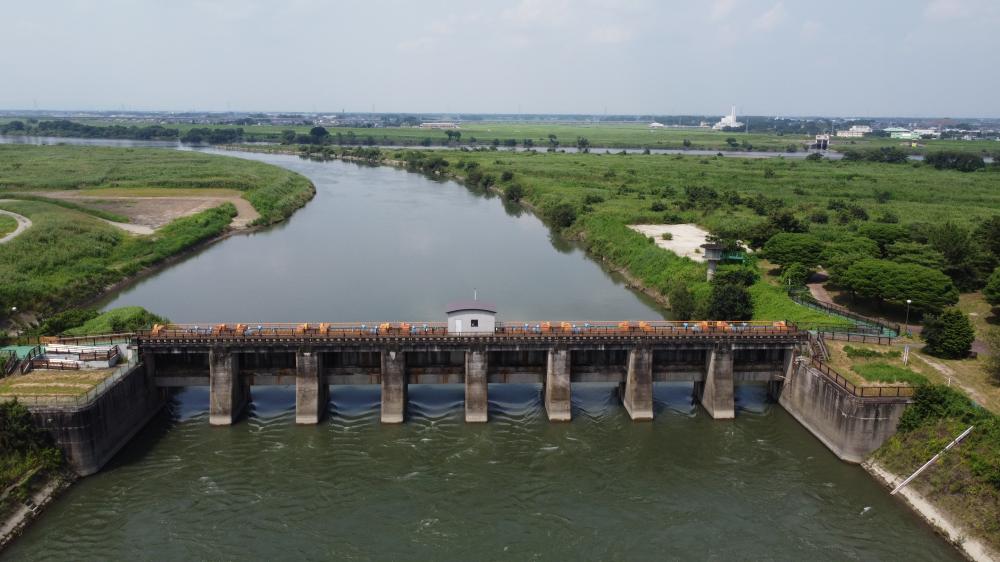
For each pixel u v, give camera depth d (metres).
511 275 136.12
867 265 93.81
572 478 64.94
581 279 134.12
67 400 61.62
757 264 121.81
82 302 114.06
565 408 75.25
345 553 53.88
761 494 62.47
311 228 184.38
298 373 72.69
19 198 193.00
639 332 76.00
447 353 77.50
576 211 187.25
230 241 167.50
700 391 80.62
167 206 196.50
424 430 73.25
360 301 115.50
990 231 112.50
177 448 68.62
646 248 137.62
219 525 56.97
